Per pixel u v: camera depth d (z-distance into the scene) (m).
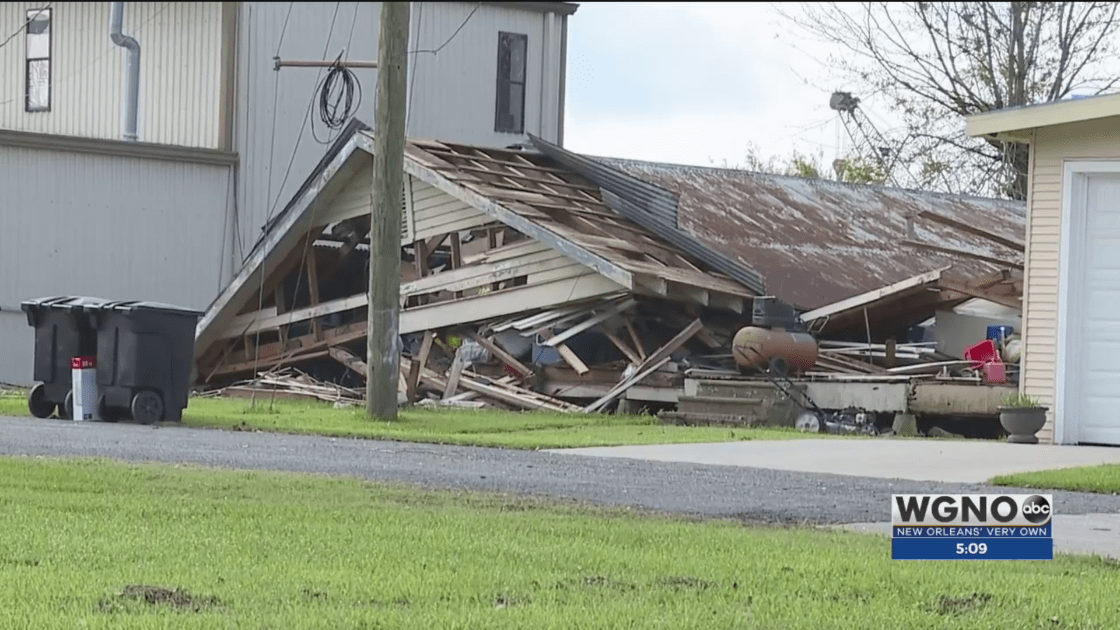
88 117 42.66
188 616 8.26
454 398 30.55
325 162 33.28
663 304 30.84
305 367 35.47
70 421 23.81
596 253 28.89
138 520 11.85
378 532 11.43
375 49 42.72
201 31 40.47
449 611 8.56
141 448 18.30
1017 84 56.34
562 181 34.94
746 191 38.78
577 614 8.56
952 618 8.80
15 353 36.38
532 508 13.24
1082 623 8.73
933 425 26.55
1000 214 43.38
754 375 27.69
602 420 26.69
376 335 24.92
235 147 39.94
